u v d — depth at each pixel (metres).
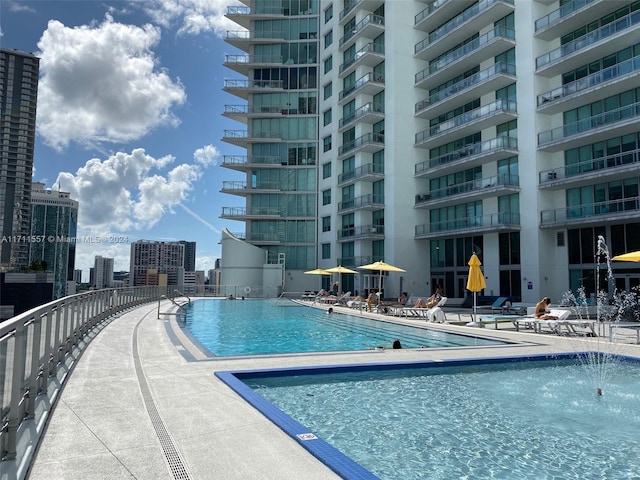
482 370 9.41
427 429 5.78
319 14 50.56
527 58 29.33
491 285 31.64
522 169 29.33
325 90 49.12
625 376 8.96
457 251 35.34
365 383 8.15
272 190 49.56
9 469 3.52
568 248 27.84
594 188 26.77
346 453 4.98
